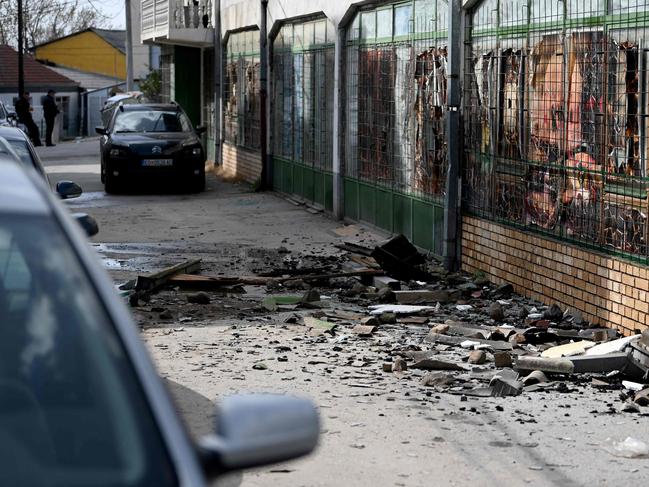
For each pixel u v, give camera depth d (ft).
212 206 69.21
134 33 223.30
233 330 33.88
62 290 10.05
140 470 8.92
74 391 9.46
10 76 212.64
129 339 9.78
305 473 20.33
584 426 23.53
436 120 46.37
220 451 9.20
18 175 11.28
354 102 58.13
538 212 37.78
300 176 69.46
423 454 21.52
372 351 31.07
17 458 9.07
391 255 42.80
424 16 47.62
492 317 35.29
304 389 26.50
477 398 25.91
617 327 32.78
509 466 20.84
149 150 76.89
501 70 40.34
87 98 225.76
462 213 44.09
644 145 31.30
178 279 40.83
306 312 36.94
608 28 33.01
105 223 60.90
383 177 53.72
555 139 36.40
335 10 59.26
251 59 81.61
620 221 32.68
